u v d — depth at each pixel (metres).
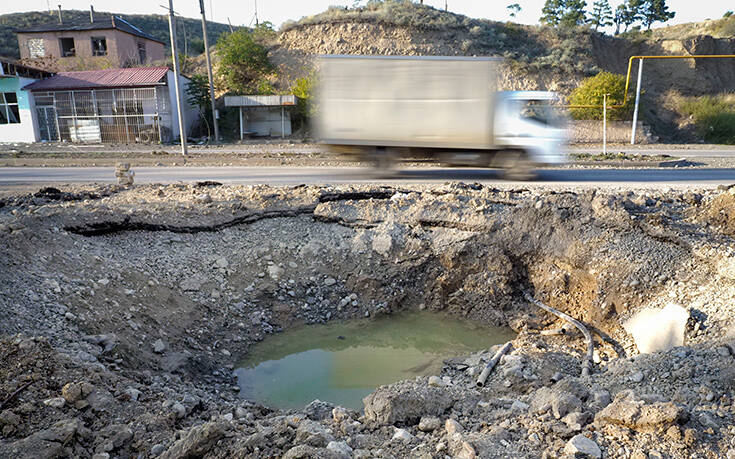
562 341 7.84
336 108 13.57
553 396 4.92
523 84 35.34
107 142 28.72
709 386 4.84
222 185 12.48
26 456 3.79
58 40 34.12
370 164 14.15
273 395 6.75
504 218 9.58
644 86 38.91
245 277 9.08
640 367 5.53
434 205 10.11
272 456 4.02
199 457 4.16
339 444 4.13
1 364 4.84
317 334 8.55
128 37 35.16
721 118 32.28
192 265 8.83
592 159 18.11
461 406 5.19
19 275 6.66
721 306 6.75
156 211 9.56
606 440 4.08
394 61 12.94
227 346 7.79
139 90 28.44
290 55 38.28
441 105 12.89
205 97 31.50
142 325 7.07
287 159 18.69
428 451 4.11
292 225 10.27
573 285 8.73
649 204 9.76
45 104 29.00
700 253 7.72
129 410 4.80
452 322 9.02
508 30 42.09
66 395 4.61
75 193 11.13
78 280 7.10
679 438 3.96
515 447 4.14
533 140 12.87
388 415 4.73
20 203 10.32
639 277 7.93
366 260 9.65
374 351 8.09
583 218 9.14
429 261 9.62
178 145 26.91
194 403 5.31
